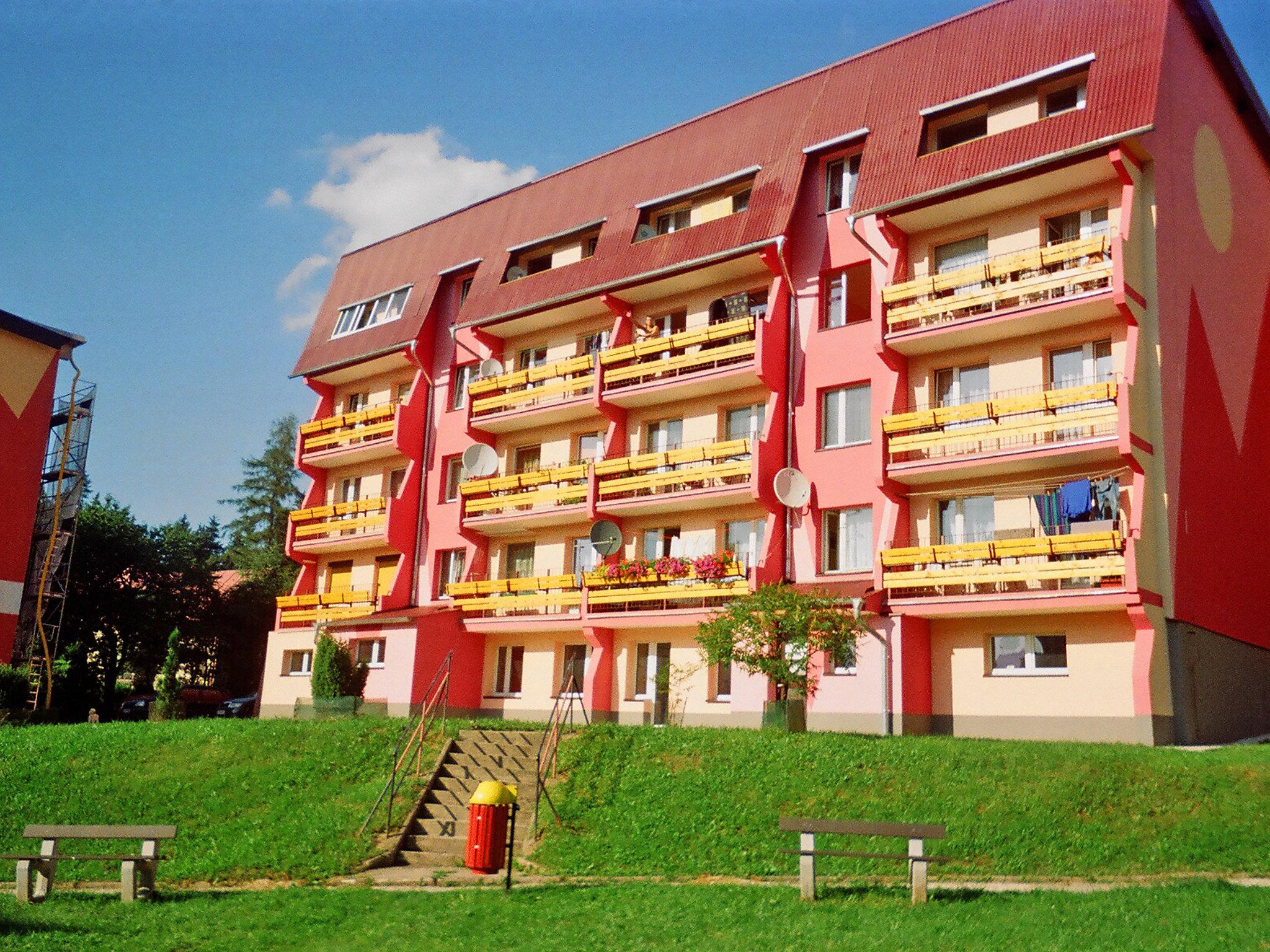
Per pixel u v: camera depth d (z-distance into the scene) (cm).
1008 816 1711
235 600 6012
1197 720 2289
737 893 1371
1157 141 2450
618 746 2162
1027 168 2442
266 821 1919
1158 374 2342
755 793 1886
